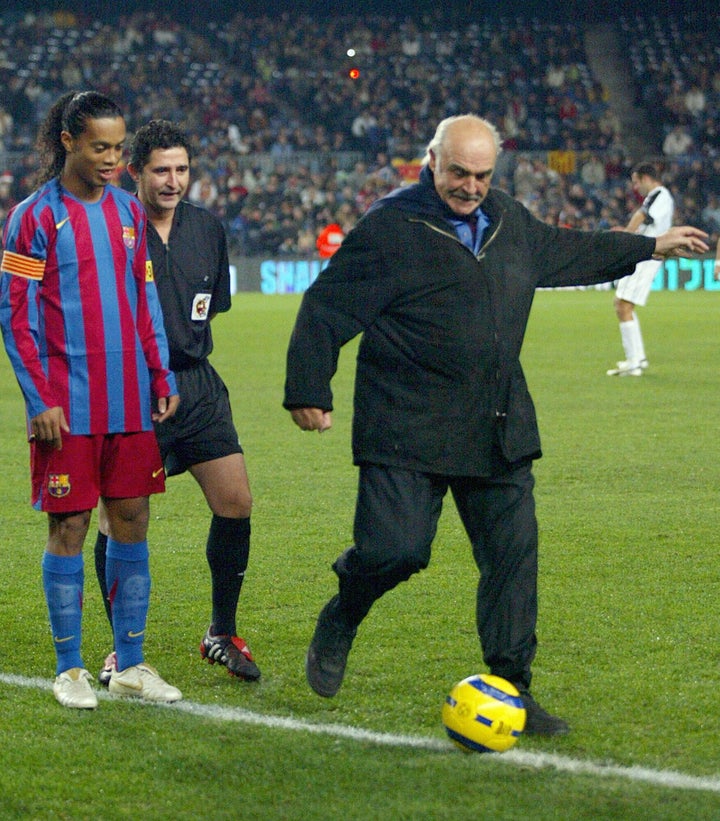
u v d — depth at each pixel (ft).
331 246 187.73
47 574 23.13
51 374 22.52
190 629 27.53
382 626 27.32
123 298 22.95
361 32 238.48
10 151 197.57
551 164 209.05
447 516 39.17
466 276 20.61
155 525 38.22
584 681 23.54
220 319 130.00
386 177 202.08
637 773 19.15
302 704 22.68
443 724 20.94
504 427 21.06
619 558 33.42
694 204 206.80
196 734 21.09
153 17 230.89
